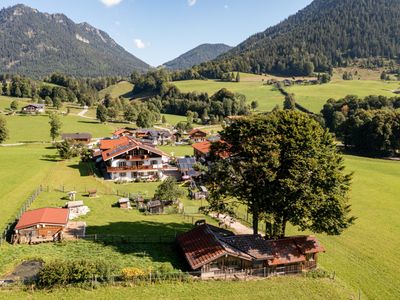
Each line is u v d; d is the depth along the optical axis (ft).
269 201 162.30
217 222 223.10
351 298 144.87
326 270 166.30
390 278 167.32
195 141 554.87
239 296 136.05
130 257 159.33
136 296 129.08
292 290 144.05
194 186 299.99
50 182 284.20
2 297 120.98
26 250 159.53
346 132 522.47
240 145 170.50
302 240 168.55
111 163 323.16
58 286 129.18
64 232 184.34
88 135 486.79
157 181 322.96
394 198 296.30
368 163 434.30
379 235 218.38
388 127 466.70
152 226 205.46
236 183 169.99
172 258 162.40
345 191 172.24
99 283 132.46
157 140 538.88
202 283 142.92
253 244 160.35
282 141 159.63
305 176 154.30
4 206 216.74
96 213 221.87
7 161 340.18
